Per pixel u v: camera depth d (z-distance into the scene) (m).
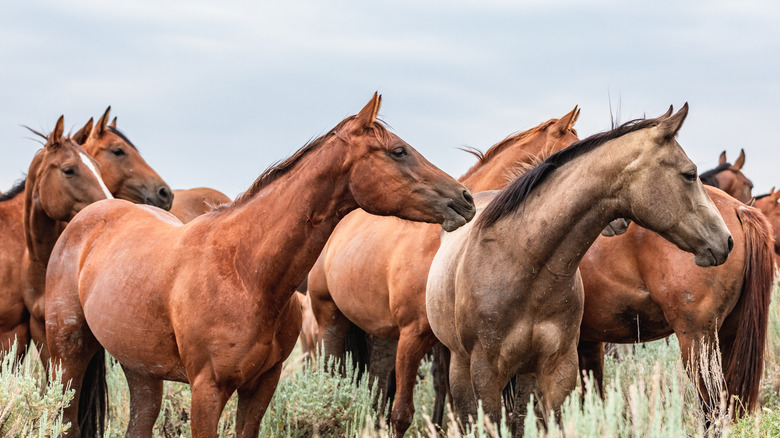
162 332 5.98
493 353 5.94
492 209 6.01
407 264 7.87
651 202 5.44
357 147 5.71
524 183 5.87
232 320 5.64
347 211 5.91
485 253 5.98
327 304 10.05
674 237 5.52
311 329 12.51
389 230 8.48
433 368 9.56
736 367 6.68
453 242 6.81
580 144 5.77
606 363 9.10
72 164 8.87
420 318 7.77
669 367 8.22
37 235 8.85
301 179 5.80
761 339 6.65
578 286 6.04
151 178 12.48
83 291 6.74
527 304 5.81
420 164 5.71
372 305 8.59
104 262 6.63
